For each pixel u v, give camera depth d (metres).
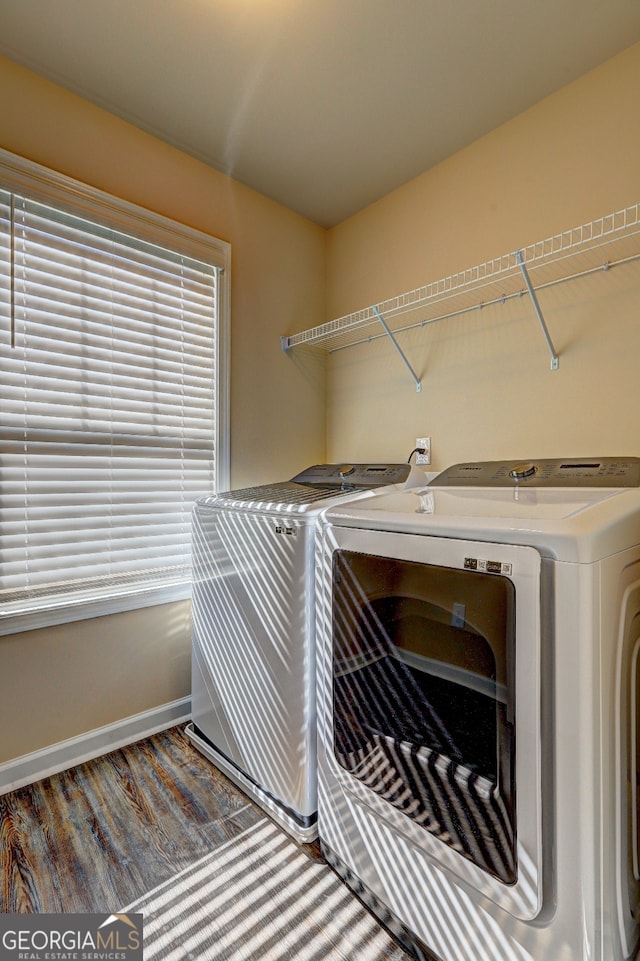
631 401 1.51
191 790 1.59
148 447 1.97
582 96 1.63
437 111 1.81
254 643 1.52
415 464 2.19
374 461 2.40
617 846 0.88
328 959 1.04
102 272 1.82
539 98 1.73
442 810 0.99
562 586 0.81
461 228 2.01
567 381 1.67
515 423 1.82
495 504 1.17
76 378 1.76
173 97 1.74
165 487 2.03
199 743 1.84
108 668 1.83
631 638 0.94
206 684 1.80
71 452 1.75
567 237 1.65
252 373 2.32
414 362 2.21
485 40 1.50
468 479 1.69
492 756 0.90
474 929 0.93
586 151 1.61
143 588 1.93
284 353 2.47
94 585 1.81
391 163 2.11
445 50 1.54
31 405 1.65
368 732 1.17
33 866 1.27
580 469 1.46
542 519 0.90
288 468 2.48
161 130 1.91
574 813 0.79
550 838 0.82
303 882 1.23
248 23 1.44
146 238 1.91
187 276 2.09
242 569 1.58
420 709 1.05
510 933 0.87
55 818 1.45
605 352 1.57
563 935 0.80
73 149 1.71
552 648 0.82
